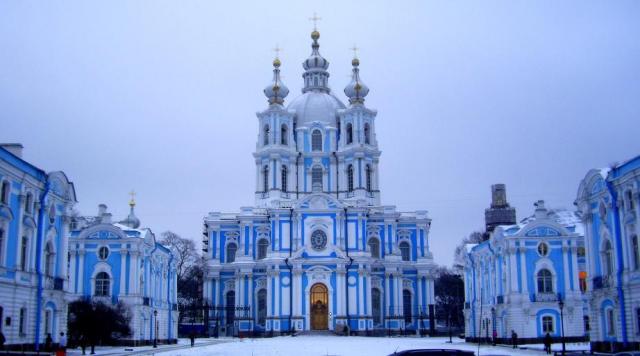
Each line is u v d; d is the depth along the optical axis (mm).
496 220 132125
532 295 66062
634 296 45375
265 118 114375
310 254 100875
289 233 103438
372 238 108312
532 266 66750
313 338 90062
